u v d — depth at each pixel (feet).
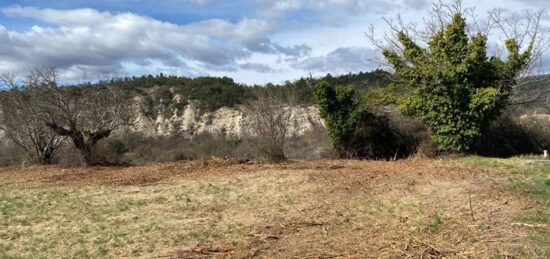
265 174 51.83
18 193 46.93
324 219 33.45
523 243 25.91
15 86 78.23
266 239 29.27
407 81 65.77
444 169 50.14
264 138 67.77
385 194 39.93
